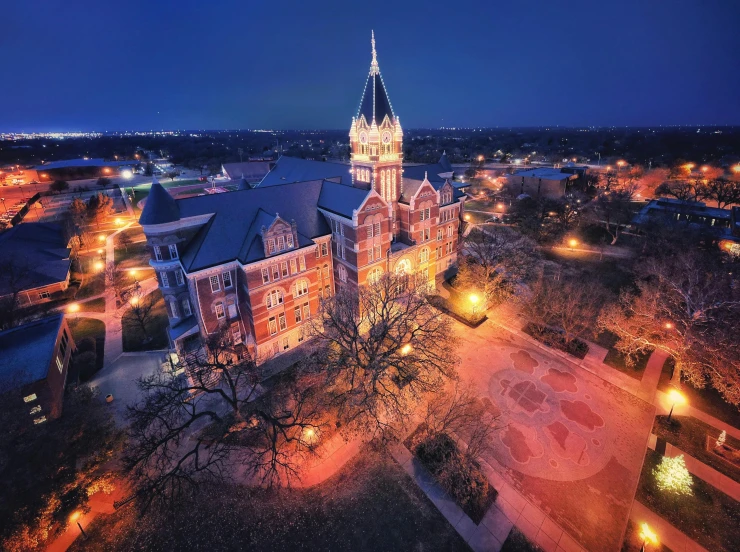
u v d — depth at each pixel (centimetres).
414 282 5484
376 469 3500
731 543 2847
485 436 3603
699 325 4172
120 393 4494
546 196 11075
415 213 5812
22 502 2670
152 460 3619
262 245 4594
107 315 6166
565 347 5009
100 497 3316
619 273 7025
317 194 5712
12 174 17000
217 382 4312
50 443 2875
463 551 2866
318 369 4281
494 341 5212
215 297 4581
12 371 3809
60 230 9025
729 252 6738
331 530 3033
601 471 3422
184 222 4522
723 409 4012
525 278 6744
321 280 5666
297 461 3588
